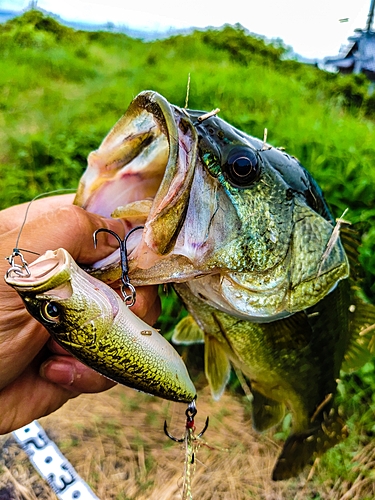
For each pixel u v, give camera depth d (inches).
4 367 4.9
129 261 4.4
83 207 5.3
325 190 13.0
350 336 7.3
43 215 4.7
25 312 4.7
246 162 4.8
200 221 4.6
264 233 5.0
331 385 7.3
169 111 4.1
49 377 5.8
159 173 5.2
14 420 5.9
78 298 3.7
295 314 6.2
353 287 7.1
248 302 5.2
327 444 7.9
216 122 4.9
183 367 4.5
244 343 6.4
